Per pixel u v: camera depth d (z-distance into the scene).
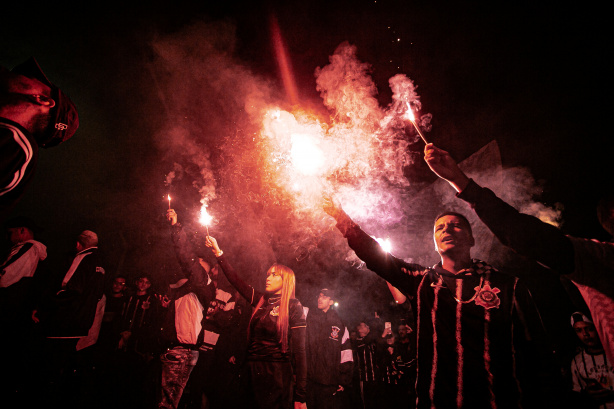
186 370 4.93
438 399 1.69
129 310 6.36
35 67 1.43
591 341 3.50
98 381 5.84
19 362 3.98
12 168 1.13
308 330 5.54
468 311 1.74
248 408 3.44
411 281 1.94
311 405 5.30
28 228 4.16
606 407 3.38
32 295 4.07
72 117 1.40
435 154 1.38
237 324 5.66
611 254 1.17
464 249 1.96
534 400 1.62
